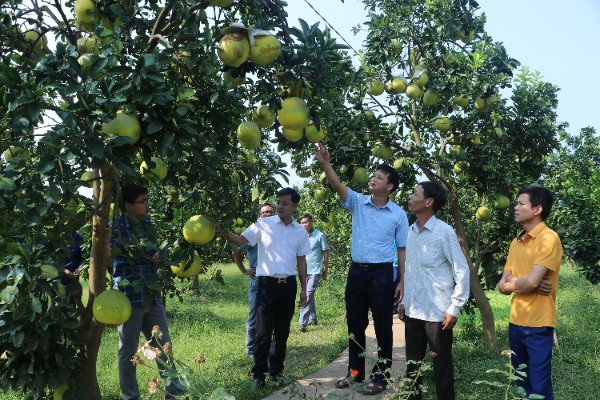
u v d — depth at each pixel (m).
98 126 2.68
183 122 2.84
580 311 9.00
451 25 6.88
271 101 3.14
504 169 6.69
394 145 6.71
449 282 4.17
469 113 6.69
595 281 7.62
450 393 4.15
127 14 3.23
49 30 3.38
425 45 7.10
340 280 15.26
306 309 8.90
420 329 4.26
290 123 3.20
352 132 6.18
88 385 3.69
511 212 7.09
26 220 2.72
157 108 2.78
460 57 6.49
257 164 5.30
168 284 3.50
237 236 5.32
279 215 5.50
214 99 3.21
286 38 3.23
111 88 2.62
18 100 2.55
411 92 6.65
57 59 2.66
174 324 9.23
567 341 6.94
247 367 6.25
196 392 2.61
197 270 3.74
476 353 6.34
